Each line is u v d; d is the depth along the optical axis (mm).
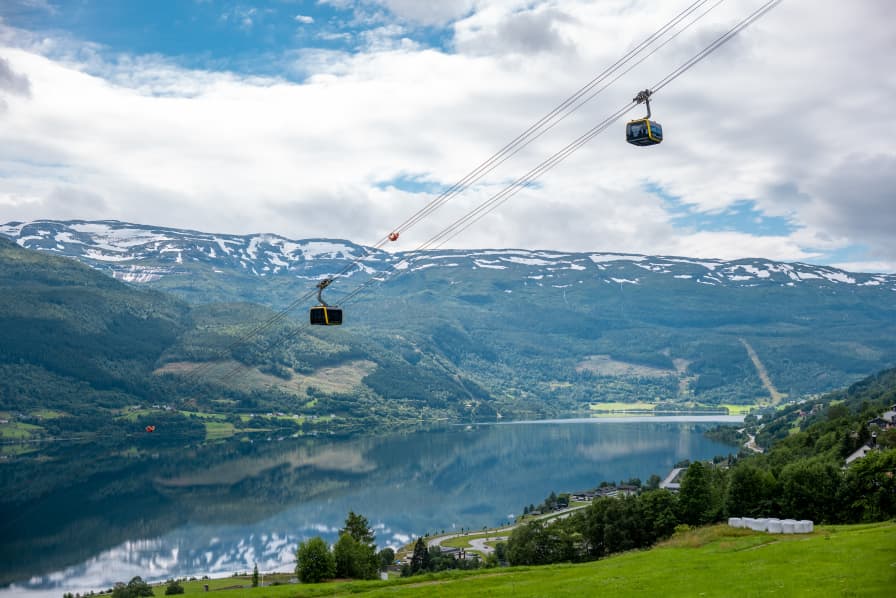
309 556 112250
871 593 51906
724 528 91500
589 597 61312
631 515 127688
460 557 183250
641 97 61531
